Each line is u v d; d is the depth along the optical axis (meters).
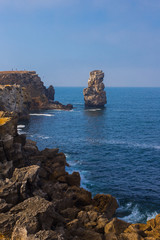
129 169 45.94
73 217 22.81
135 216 28.53
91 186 37.16
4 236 15.17
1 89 87.69
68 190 28.55
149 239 18.48
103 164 48.62
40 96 153.62
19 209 17.62
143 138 74.56
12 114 34.22
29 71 179.88
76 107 171.50
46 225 16.88
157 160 51.97
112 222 21.12
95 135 78.94
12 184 21.44
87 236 18.61
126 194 34.59
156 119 118.00
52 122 105.06
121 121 111.38
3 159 27.70
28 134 78.75
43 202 18.17
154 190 36.31
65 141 69.38
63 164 41.03
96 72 173.38
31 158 36.75
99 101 173.00
